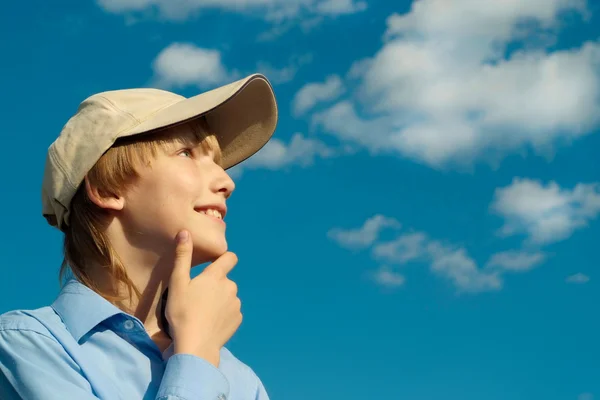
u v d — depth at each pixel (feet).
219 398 7.14
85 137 8.09
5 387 7.36
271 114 9.25
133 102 8.27
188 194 7.94
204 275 7.79
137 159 7.95
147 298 8.03
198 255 8.04
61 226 8.54
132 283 7.97
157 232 7.91
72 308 7.77
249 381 8.66
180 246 7.74
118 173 7.94
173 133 8.13
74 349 7.45
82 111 8.32
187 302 7.55
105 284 8.05
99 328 7.69
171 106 8.16
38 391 7.14
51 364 7.33
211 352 7.41
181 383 7.05
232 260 8.05
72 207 8.26
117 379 7.46
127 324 7.65
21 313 7.74
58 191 8.19
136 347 7.71
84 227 8.13
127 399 7.35
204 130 8.39
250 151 9.44
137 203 7.94
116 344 7.60
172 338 7.94
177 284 7.60
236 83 8.35
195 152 8.27
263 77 8.86
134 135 8.00
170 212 7.86
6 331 7.58
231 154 9.46
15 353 7.39
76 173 8.05
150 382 7.51
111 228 8.03
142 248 7.98
